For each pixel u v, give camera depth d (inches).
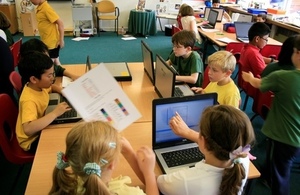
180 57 101.7
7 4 242.4
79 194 31.0
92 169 29.0
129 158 45.5
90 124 32.3
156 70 82.2
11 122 69.4
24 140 64.3
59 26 147.6
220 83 75.8
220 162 36.7
